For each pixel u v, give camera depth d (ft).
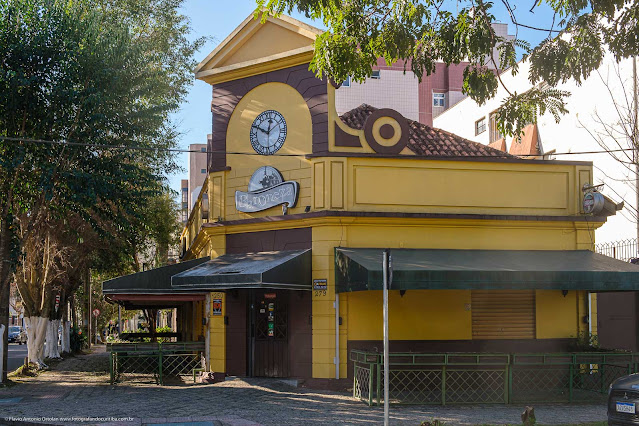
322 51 41.75
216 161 59.31
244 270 49.78
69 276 87.97
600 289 48.19
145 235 94.07
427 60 42.11
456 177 54.54
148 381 57.88
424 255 50.55
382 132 53.98
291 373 53.83
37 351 75.82
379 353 44.14
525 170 55.72
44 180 54.70
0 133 56.08
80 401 46.14
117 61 60.70
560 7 39.99
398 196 53.42
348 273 48.70
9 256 58.80
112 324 199.11
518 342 53.93
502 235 54.75
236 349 56.39
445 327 53.01
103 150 61.05
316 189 52.90
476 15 40.11
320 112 53.88
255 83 57.93
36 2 57.31
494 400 46.21
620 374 49.08
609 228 79.00
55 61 56.08
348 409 42.37
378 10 41.86
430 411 42.06
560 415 40.98
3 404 45.34
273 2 40.88
